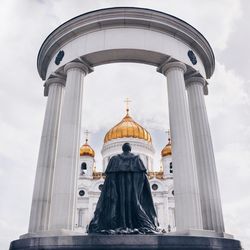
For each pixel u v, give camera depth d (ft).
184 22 67.31
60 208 51.03
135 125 213.25
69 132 57.00
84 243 39.47
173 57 63.87
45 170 61.41
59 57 68.74
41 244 41.09
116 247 38.78
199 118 65.82
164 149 221.87
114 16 65.31
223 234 51.67
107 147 206.18
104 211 46.24
